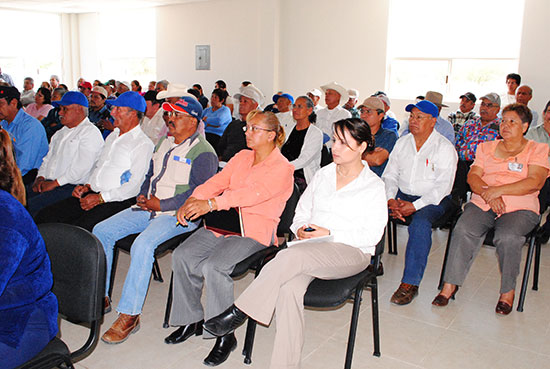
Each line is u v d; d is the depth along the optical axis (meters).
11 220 1.24
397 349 2.31
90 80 12.17
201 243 2.31
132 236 2.52
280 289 1.93
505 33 6.69
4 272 1.19
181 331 2.34
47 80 11.96
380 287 3.04
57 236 1.61
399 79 7.60
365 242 2.11
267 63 8.65
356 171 2.21
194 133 2.58
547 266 3.43
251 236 2.29
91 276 1.54
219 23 9.32
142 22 10.95
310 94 7.11
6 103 3.38
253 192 2.22
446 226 3.19
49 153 3.31
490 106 4.24
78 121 3.16
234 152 4.38
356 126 2.10
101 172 2.84
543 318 2.65
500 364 2.20
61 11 11.62
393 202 2.96
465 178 3.32
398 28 7.47
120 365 2.12
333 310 2.72
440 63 7.24
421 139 3.09
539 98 6.27
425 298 2.89
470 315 2.68
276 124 2.29
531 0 6.17
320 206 2.25
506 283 2.68
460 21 6.99
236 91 9.32
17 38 11.32
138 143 2.74
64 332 2.40
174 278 2.27
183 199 2.46
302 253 1.95
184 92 3.58
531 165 2.77
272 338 2.41
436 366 2.17
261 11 8.57
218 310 2.16
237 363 2.17
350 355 2.04
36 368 1.38
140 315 2.59
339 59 7.97
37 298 1.36
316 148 3.66
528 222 2.70
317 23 8.11
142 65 11.16
